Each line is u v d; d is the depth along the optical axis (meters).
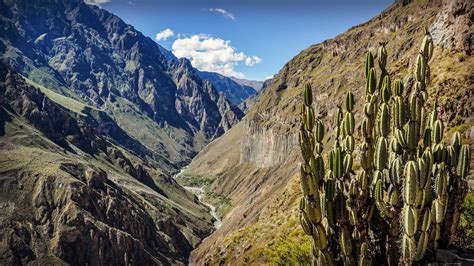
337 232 8.38
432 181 8.43
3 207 95.31
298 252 16.02
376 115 8.83
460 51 36.38
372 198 8.59
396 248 8.23
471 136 28.72
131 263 101.81
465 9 38.59
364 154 8.70
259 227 65.06
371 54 8.91
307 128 8.20
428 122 9.20
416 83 8.49
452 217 8.73
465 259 8.03
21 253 86.81
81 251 96.12
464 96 31.86
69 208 100.94
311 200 8.03
